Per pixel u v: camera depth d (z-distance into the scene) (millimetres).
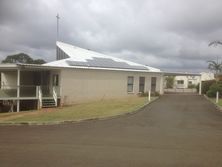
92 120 19562
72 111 23922
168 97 36656
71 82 32094
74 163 9273
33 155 10242
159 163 9320
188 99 34219
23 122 18406
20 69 30141
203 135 14133
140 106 26219
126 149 11172
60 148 11312
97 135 14062
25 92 30047
